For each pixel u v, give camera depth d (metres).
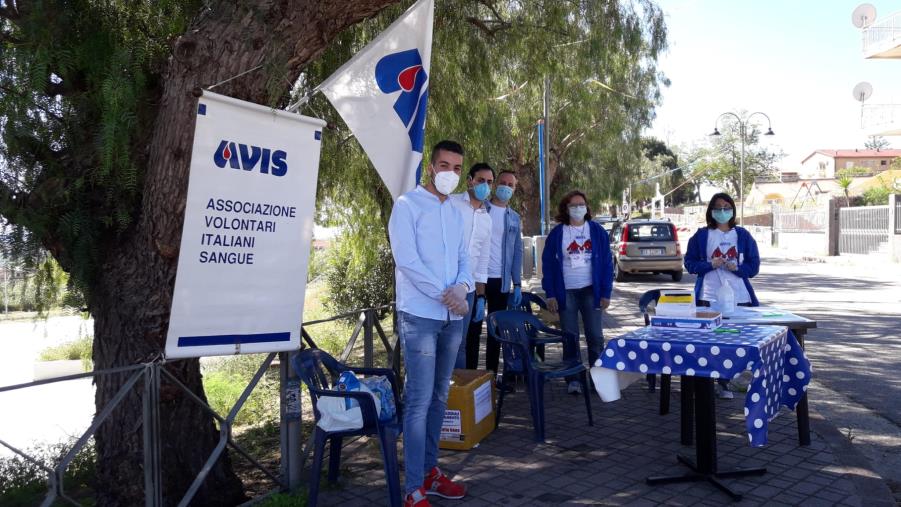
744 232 6.08
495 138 9.04
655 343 3.94
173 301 3.49
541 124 15.20
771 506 3.93
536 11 8.14
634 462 4.69
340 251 9.95
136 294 3.89
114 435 3.98
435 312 3.79
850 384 7.24
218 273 3.63
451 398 5.00
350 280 12.77
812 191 50.88
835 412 6.21
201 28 3.71
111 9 4.02
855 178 46.00
